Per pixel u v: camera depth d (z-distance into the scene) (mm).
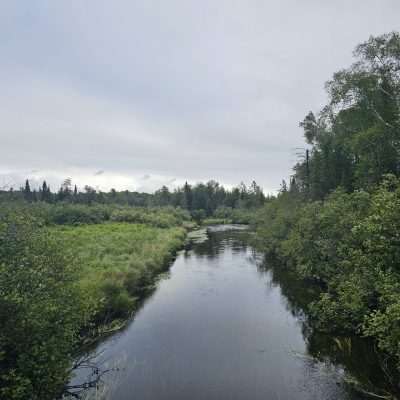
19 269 6129
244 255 28250
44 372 5848
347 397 7527
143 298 15312
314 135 35562
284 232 24328
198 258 26750
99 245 22391
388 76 17547
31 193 62531
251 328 11789
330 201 15328
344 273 10883
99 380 8234
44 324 6008
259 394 7742
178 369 8836
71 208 41969
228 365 9078
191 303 14688
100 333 10945
